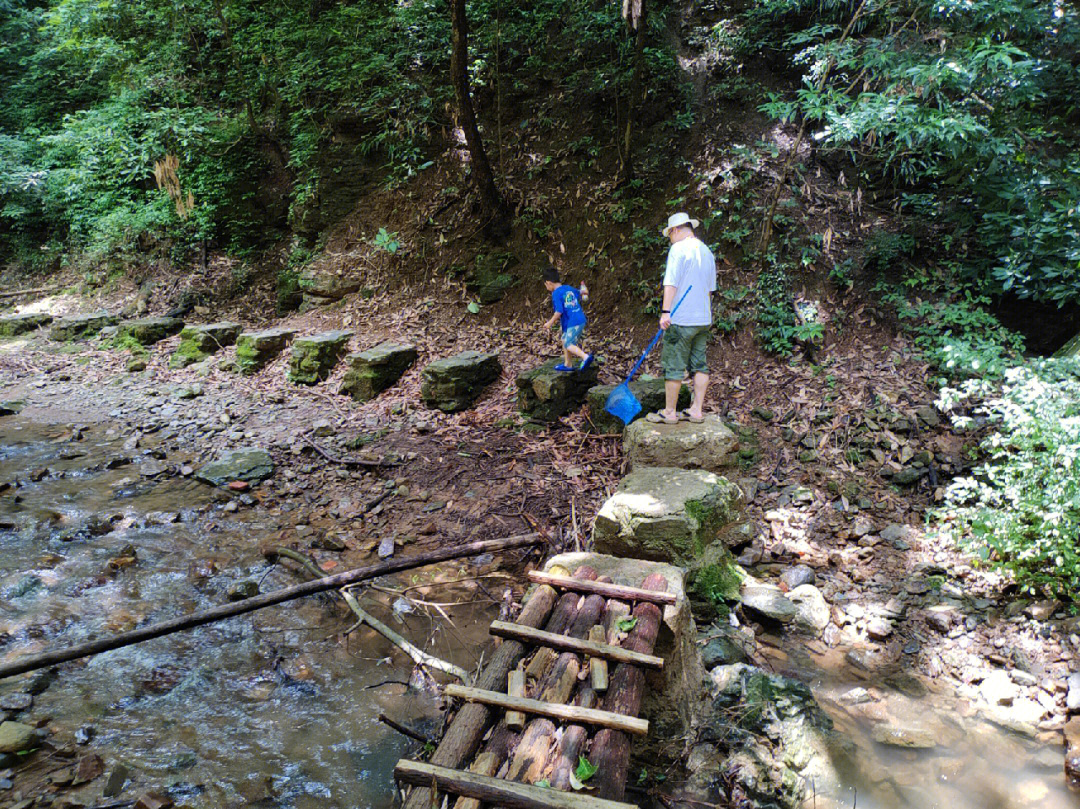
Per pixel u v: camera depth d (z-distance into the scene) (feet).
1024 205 19.90
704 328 16.90
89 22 39.68
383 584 15.48
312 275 31.37
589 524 16.76
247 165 35.58
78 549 16.58
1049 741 11.08
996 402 15.06
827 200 24.63
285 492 19.36
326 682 12.48
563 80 30.96
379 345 26.61
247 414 24.53
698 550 14.11
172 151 36.68
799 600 14.42
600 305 25.99
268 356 28.40
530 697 9.23
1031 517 14.06
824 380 20.86
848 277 22.81
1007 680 12.31
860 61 21.98
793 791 10.17
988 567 14.79
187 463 21.15
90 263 38.68
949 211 22.82
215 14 39.01
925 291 21.99
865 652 13.32
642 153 27.84
